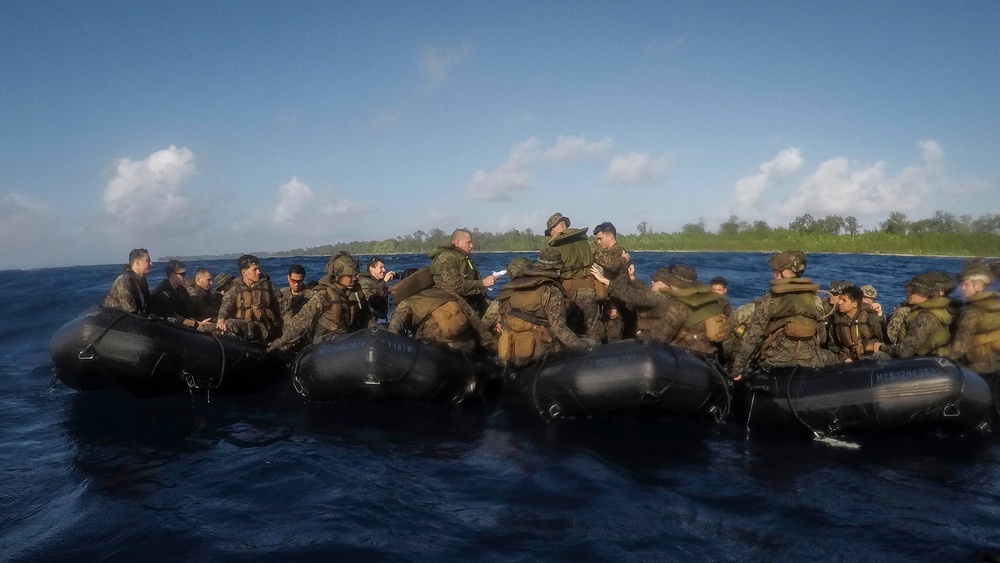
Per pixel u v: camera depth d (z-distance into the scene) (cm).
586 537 344
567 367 539
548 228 722
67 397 648
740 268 2192
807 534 348
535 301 582
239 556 324
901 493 401
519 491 402
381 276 826
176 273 765
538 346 585
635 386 509
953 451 474
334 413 589
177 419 575
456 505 384
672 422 546
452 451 481
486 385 632
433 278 642
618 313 730
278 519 367
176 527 357
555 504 384
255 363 667
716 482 420
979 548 329
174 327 623
